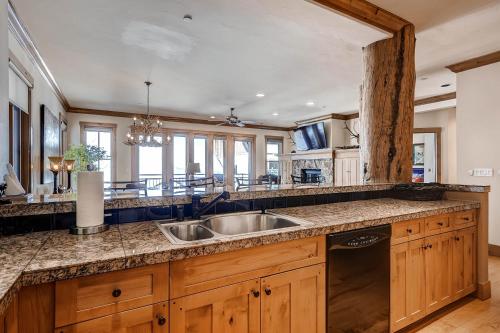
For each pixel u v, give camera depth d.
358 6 2.48
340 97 6.07
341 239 1.61
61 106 6.03
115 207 1.61
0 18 1.86
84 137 7.15
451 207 2.25
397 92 2.79
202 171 8.91
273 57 3.82
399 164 2.79
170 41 3.32
